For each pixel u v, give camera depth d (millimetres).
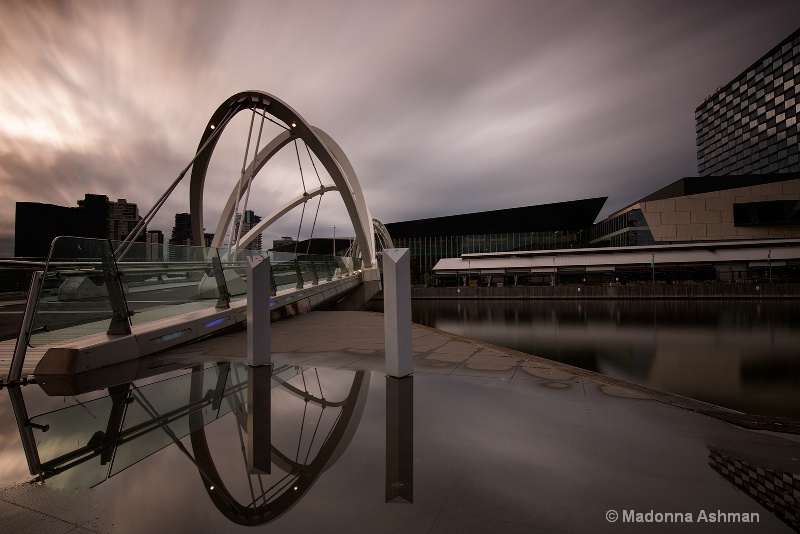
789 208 75438
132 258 9258
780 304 62625
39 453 3395
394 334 5816
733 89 168625
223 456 3250
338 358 7496
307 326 12977
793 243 72812
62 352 6648
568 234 93250
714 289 69250
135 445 3529
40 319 6758
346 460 3111
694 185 82125
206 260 11625
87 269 7965
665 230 79625
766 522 2217
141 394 5258
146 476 2910
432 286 92688
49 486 2779
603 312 60312
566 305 69750
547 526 2199
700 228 79000
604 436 3535
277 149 42781
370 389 5199
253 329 6828
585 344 39844
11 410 4699
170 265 10469
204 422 4102
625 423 3857
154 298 9789
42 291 6805
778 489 2580
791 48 141875
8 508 2492
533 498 2508
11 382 5945
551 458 3102
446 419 4012
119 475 2939
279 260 17188
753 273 74812
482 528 2188
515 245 95000
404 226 100375
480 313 63625
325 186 56688
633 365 32469
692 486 2650
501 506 2414
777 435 3547
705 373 30078
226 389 5379
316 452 3281
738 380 28266
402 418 4070
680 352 36156
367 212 42438
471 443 3406
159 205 29078
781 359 33281
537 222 92812
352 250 71312
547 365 6555
